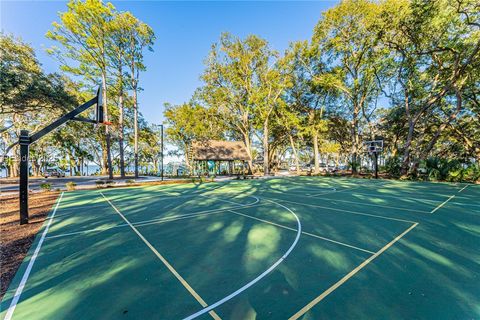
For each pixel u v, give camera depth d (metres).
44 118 27.41
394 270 3.79
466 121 24.03
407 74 22.34
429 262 4.07
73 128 32.59
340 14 22.17
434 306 2.80
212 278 3.61
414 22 17.44
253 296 3.10
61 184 20.86
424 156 21.16
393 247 4.84
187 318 2.66
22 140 7.17
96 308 2.87
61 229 6.48
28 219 7.28
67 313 2.79
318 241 5.27
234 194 13.52
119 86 25.17
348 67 25.47
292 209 8.93
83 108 9.20
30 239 5.63
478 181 17.89
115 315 2.73
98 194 14.05
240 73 30.17
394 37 19.72
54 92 17.88
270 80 29.23
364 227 6.36
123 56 25.28
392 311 2.72
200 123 31.56
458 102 18.72
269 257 4.40
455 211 8.17
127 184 19.97
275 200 11.09
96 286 3.41
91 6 20.17
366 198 11.23
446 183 17.44
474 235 5.56
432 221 6.89
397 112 26.42
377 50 22.05
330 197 11.75
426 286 3.27
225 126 36.41
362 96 26.70
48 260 4.38
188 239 5.54
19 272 3.90
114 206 9.92
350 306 2.83
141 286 3.39
